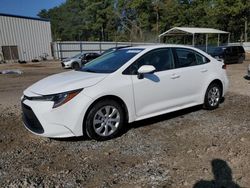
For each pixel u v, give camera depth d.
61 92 4.09
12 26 35.12
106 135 4.45
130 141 4.42
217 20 48.66
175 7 53.50
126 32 68.75
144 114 4.88
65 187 3.12
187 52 5.68
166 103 5.18
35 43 37.69
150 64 5.00
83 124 4.24
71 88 4.15
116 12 68.25
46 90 4.21
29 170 3.52
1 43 34.28
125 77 4.61
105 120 4.43
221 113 5.93
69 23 84.94
